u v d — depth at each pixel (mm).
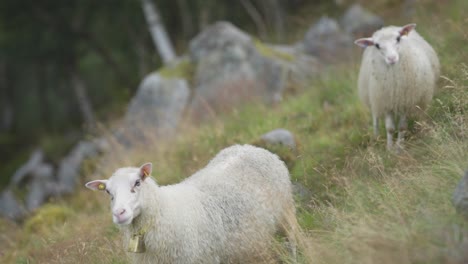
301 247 5320
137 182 4664
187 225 4855
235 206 5168
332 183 6336
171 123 11578
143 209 4676
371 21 12945
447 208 4699
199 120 11148
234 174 5352
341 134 7695
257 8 19000
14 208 13547
